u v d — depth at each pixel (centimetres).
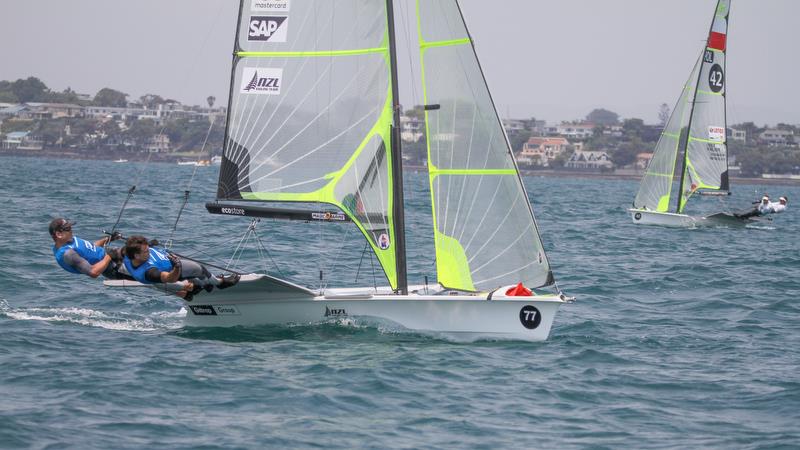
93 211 12050
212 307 4947
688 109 14012
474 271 5006
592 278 7612
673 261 9106
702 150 14100
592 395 4044
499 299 4825
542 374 4338
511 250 4969
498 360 4550
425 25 4966
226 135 4950
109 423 3403
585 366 4531
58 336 4666
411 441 3366
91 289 6062
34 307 5431
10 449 3094
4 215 10744
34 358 4197
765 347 5119
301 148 4906
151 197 16112
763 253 10300
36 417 3406
